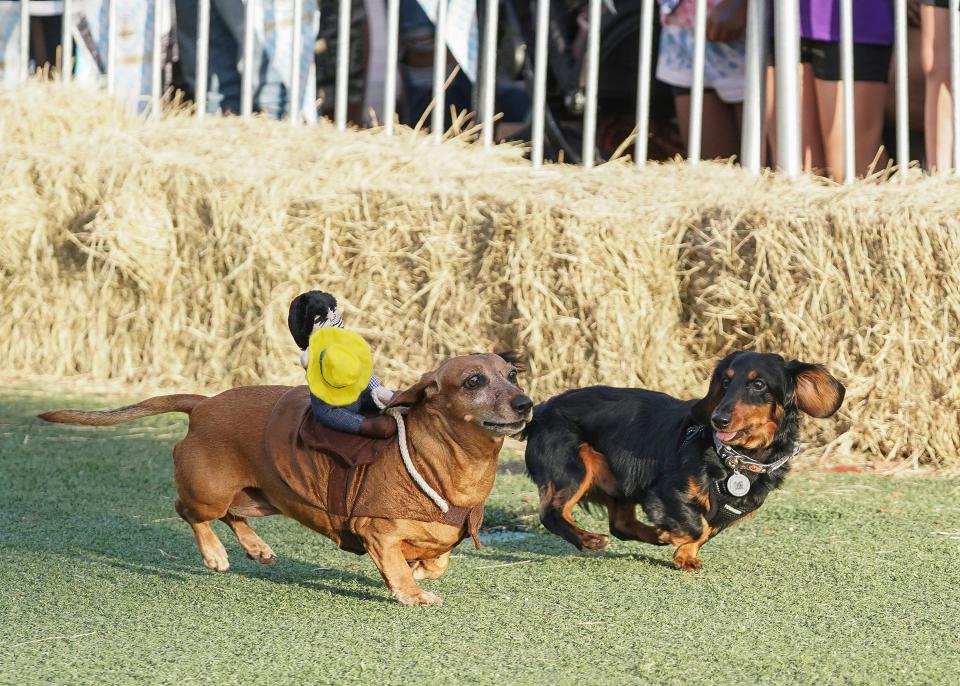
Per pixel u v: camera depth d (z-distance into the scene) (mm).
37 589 6160
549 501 7098
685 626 5613
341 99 13078
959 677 4949
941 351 9172
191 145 12125
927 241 9156
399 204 10734
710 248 9828
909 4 12641
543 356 10109
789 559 6793
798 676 4961
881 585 6273
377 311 10797
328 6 17828
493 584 6344
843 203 9516
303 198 11008
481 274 10383
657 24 14961
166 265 11492
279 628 5570
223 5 15609
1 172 11922
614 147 15906
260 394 6371
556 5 15609
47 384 11609
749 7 11211
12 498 8047
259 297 11148
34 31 16484
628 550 7148
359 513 5898
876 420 9297
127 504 7973
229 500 6273
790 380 6617
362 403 6180
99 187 11641
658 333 10031
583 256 9938
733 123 13422
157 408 6535
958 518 7629
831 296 9461
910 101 13055
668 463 6723
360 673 4984
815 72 11852
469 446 5797
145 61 15516
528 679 4914
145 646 5312
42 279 12031
